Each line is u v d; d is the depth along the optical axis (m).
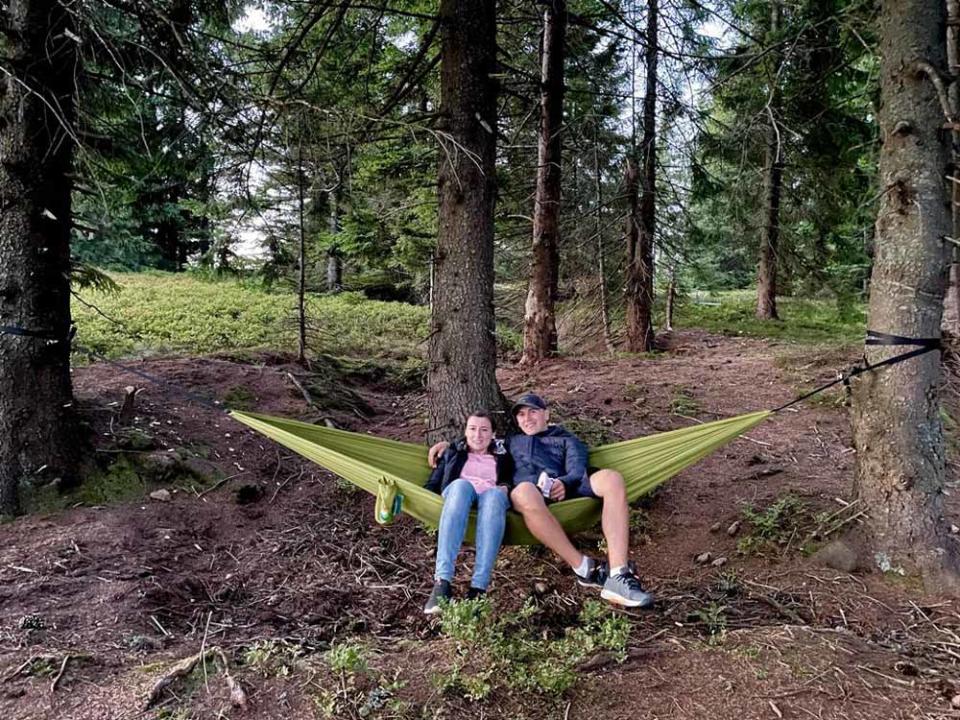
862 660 2.65
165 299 12.64
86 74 4.39
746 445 5.64
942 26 3.42
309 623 3.33
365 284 16.28
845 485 4.66
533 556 4.04
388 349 10.34
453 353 5.03
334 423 6.32
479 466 3.70
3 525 3.85
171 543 3.94
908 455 3.47
